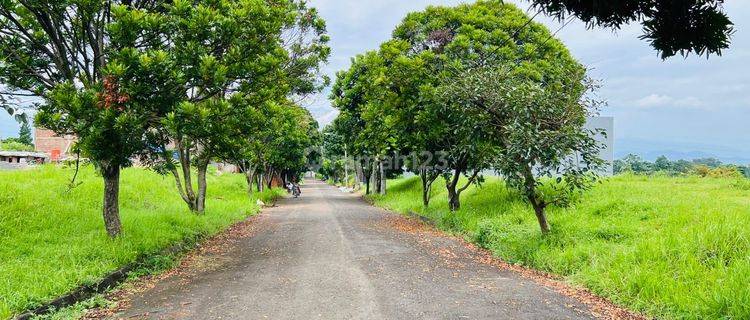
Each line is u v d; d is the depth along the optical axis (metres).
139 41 9.22
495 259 10.09
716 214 8.81
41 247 8.88
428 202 21.42
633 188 13.62
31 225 10.15
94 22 9.20
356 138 31.25
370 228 15.70
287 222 17.91
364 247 11.58
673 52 2.34
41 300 6.28
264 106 10.59
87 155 8.65
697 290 6.13
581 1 2.38
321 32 16.61
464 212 15.78
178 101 8.67
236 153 10.38
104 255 8.60
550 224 11.13
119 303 6.80
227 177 34.28
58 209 11.55
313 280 8.07
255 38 9.38
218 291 7.43
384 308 6.41
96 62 9.36
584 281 7.56
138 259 9.08
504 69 12.20
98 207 13.76
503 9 19.38
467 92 11.26
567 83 10.99
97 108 7.76
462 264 9.54
